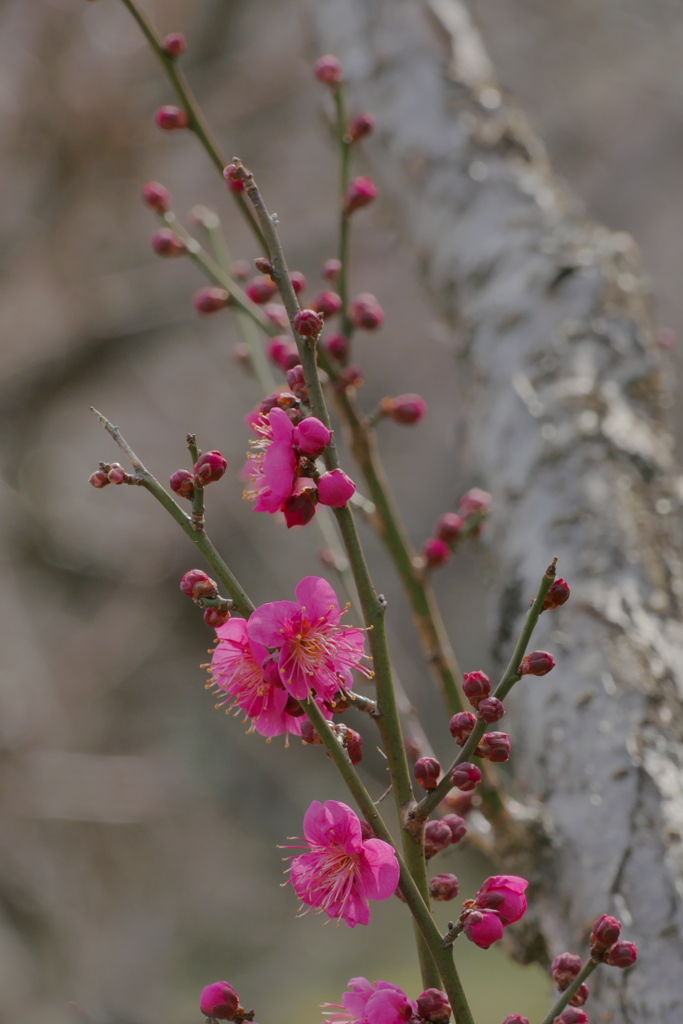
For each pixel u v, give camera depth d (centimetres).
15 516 920
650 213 1104
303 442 164
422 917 157
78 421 1070
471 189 409
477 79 446
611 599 276
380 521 278
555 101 1025
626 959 157
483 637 1301
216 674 169
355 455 282
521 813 250
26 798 767
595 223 388
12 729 788
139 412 1130
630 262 373
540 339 348
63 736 862
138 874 938
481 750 168
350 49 464
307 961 1017
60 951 734
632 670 259
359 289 1084
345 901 154
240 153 921
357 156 470
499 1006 807
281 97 902
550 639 275
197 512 163
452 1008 155
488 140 421
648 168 1062
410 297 1105
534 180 407
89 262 855
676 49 1002
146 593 1036
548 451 317
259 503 167
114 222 858
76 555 996
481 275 385
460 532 272
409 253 459
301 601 163
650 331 356
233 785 1105
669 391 352
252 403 1172
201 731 1088
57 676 935
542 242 376
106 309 841
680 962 209
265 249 268
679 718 252
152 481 164
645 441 318
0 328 840
